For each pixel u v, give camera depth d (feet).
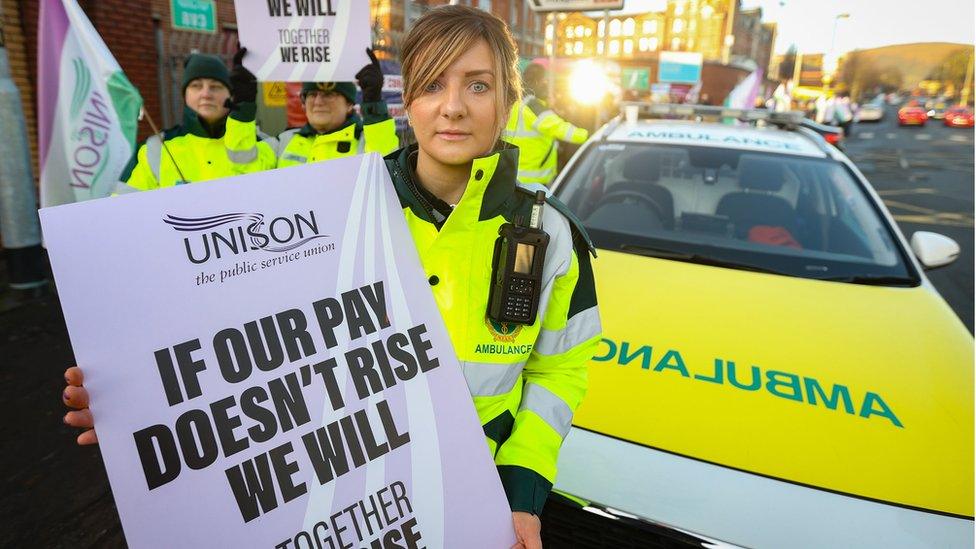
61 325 12.41
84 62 9.60
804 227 9.05
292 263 3.23
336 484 3.17
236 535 2.99
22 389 10.07
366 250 3.37
